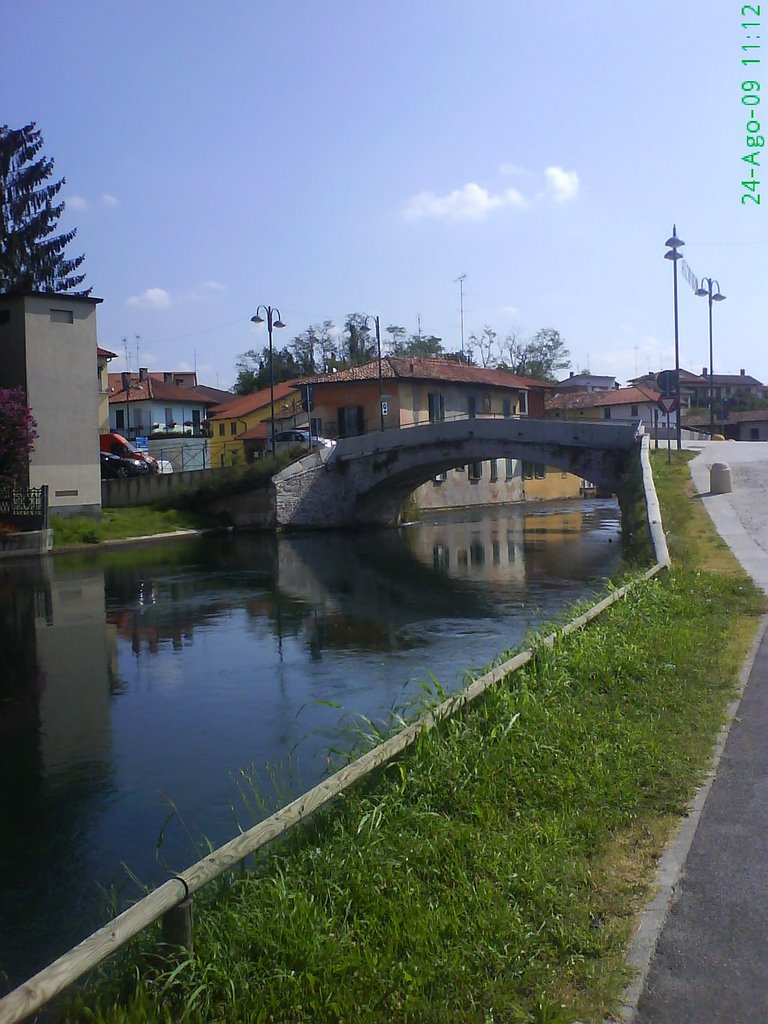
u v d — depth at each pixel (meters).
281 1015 4.00
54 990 3.62
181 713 13.36
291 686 14.57
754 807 5.97
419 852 5.31
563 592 23.14
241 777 10.33
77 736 12.45
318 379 57.69
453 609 21.16
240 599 23.81
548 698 8.34
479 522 48.25
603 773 6.47
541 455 40.75
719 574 15.54
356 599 23.23
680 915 4.66
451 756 6.67
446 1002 3.98
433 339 110.81
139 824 9.21
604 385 114.56
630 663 9.44
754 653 10.28
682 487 27.44
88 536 38.28
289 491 45.50
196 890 4.61
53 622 21.22
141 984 4.15
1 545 34.38
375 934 4.50
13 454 35.50
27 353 38.69
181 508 46.66
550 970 4.19
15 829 9.23
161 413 78.94
